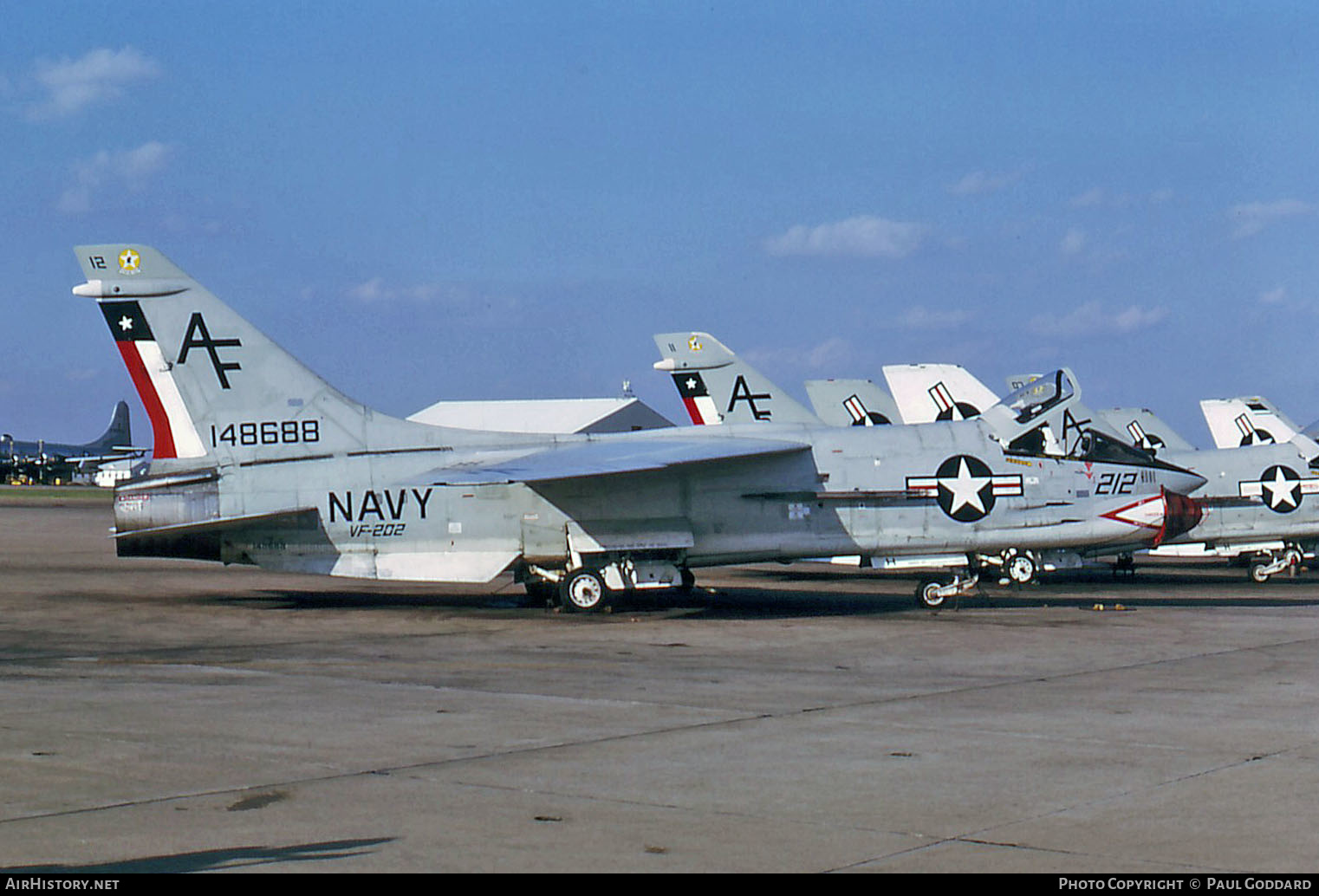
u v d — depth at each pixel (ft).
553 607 84.53
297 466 81.20
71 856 27.12
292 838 28.60
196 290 81.10
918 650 62.54
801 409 127.44
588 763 36.42
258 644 65.41
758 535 83.20
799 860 26.99
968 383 132.57
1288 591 101.60
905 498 83.92
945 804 31.73
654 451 80.02
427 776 34.76
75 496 358.84
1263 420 137.49
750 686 50.88
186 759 36.83
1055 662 57.98
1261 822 30.04
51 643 65.51
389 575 81.61
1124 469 87.10
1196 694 48.78
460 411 280.51
